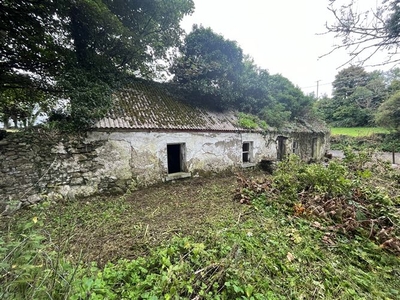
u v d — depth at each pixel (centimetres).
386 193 440
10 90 591
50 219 403
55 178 502
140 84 884
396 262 277
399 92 1808
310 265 260
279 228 352
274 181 538
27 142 468
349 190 446
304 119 1423
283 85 1386
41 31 502
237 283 202
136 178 631
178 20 814
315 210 391
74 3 493
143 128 623
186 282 201
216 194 589
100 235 341
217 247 271
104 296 191
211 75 951
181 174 734
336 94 3067
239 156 929
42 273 175
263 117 1105
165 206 491
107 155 578
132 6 689
